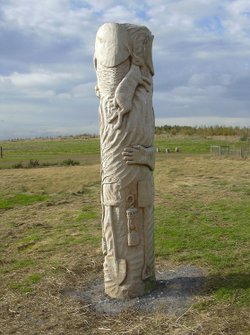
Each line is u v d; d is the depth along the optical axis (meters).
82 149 41.56
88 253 8.32
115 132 5.80
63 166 24.20
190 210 11.91
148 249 6.02
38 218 12.00
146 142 5.91
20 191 16.66
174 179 18.67
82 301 6.00
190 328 5.06
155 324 5.20
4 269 7.65
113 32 5.80
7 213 12.86
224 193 14.49
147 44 5.97
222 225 10.00
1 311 5.84
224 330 5.00
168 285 6.35
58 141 68.88
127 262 5.85
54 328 5.28
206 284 6.33
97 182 18.45
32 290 6.52
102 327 5.23
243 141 46.00
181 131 65.00
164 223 10.43
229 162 24.27
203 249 8.18
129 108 5.75
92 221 11.27
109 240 5.92
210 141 47.69
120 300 5.88
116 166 5.82
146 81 5.97
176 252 8.09
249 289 6.07
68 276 7.02
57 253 8.47
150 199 6.00
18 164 24.98
